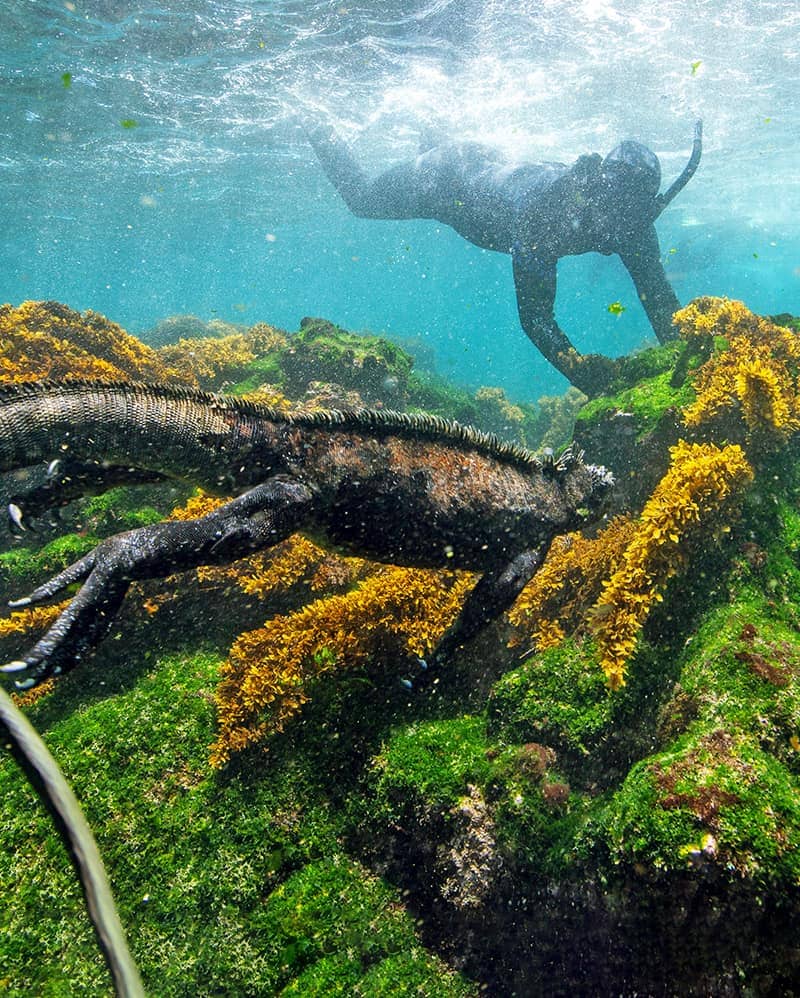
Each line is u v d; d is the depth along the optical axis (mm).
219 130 4969
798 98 4301
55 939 1029
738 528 1442
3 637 1520
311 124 4457
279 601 1569
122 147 5430
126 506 1895
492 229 2846
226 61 3764
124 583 966
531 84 3961
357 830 1216
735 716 1043
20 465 985
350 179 3877
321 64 3773
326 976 1043
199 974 1042
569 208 2451
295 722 1312
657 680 1282
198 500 1718
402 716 1345
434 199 3139
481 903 1102
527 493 1420
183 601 1553
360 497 1223
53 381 1017
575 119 4531
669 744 1118
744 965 856
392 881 1176
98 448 1026
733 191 7270
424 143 4523
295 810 1220
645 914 933
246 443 1140
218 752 1249
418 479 1273
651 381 2010
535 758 1185
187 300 28297
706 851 870
